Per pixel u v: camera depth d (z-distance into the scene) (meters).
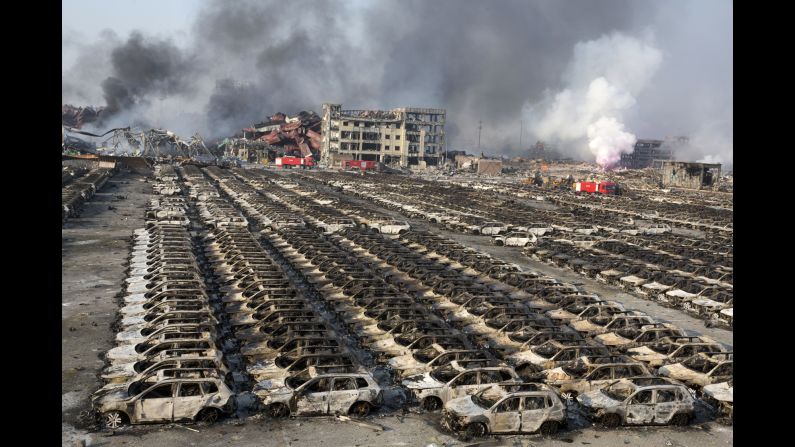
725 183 185.75
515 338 32.16
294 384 25.27
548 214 100.50
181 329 30.55
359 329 33.00
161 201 89.69
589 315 37.03
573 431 23.80
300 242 60.28
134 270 46.44
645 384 25.59
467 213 97.38
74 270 48.25
